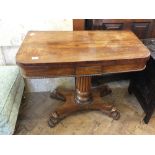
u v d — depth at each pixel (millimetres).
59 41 1237
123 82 1948
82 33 1378
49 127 1491
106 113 1579
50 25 1489
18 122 1533
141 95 1614
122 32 1408
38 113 1628
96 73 1096
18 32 1479
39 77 1062
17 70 1479
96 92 1676
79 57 1052
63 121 1548
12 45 1537
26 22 1444
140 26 1615
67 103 1561
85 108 1572
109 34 1370
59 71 1055
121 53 1105
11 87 1303
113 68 1103
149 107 1456
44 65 1006
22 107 1688
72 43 1214
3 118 1159
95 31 1420
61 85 1851
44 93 1858
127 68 1122
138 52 1123
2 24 1421
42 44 1189
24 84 1764
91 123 1534
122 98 1803
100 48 1157
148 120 1507
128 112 1642
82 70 1068
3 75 1386
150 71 1413
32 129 1476
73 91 1709
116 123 1533
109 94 1849
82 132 1454
